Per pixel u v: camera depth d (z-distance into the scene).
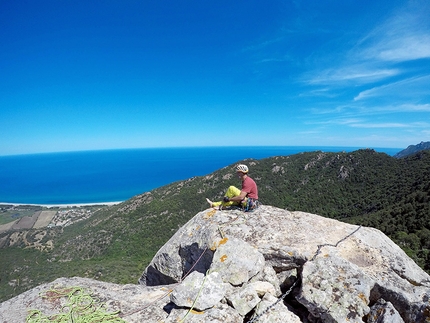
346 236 6.07
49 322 4.45
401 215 40.31
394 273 4.98
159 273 7.76
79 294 5.32
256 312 4.21
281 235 6.09
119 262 61.09
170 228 73.56
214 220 7.05
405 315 4.07
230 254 5.08
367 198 57.97
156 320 4.42
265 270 5.12
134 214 85.06
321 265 4.54
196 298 4.23
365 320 4.04
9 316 4.64
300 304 4.61
